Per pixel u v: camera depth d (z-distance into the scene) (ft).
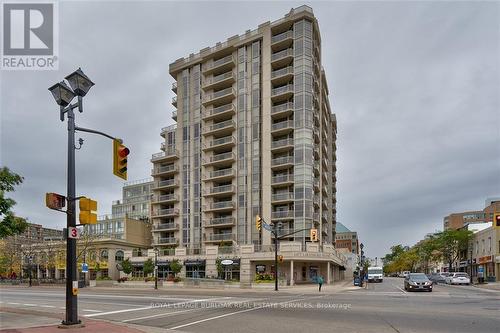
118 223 287.69
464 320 43.34
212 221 199.93
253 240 187.11
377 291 108.37
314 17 195.72
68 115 39.93
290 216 180.75
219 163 204.13
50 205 37.24
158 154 235.20
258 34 202.90
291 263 158.30
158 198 227.81
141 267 205.26
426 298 75.82
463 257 250.78
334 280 208.33
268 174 188.75
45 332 35.45
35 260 233.76
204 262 182.09
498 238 184.44
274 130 190.39
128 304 69.10
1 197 44.96
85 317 49.44
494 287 132.57
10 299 85.76
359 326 39.96
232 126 199.93
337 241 480.64
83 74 40.52
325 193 230.07
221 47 213.66
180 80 231.91
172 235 221.66
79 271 212.84
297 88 188.65
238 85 205.16
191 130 220.84
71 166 39.32
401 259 425.69
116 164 41.22
